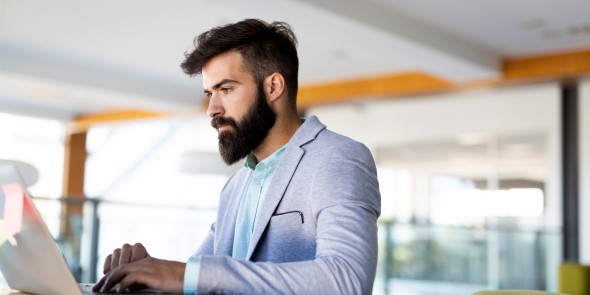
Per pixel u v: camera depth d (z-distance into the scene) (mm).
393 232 6914
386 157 9508
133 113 11258
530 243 7457
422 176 9195
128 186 13883
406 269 6914
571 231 7852
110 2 5836
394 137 9422
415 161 9258
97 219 5086
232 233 1675
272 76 1529
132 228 5336
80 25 6652
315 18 5215
